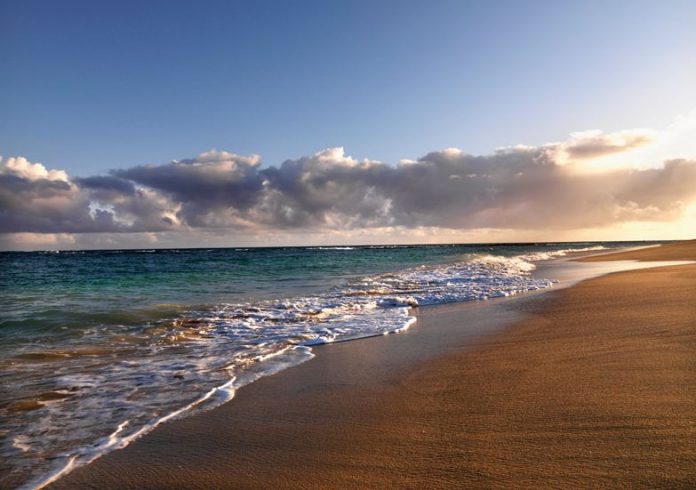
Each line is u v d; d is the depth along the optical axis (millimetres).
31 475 3154
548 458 2924
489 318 9195
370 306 11570
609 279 15570
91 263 42281
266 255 61656
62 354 6871
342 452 3301
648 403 3719
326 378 5418
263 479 2969
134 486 2969
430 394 4551
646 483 2516
